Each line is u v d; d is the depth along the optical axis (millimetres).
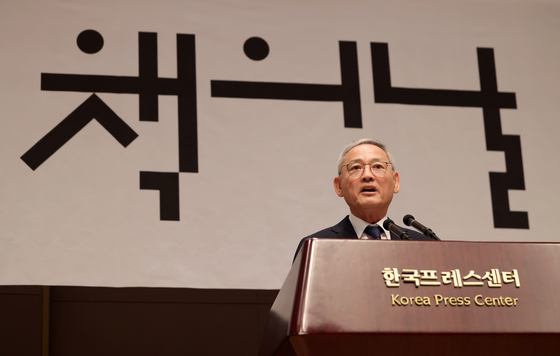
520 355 1435
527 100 4066
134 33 3832
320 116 3863
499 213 3809
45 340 4355
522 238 3785
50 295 4508
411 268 1451
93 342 4488
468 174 3865
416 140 3896
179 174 3609
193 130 3709
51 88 3631
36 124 3545
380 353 1392
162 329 4598
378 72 3996
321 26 4035
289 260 3572
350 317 1377
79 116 3607
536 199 3863
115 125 3633
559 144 3996
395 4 4148
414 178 3820
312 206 3688
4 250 3318
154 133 3660
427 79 4027
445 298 1429
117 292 4602
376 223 2525
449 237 3734
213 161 3672
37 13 3756
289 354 1417
